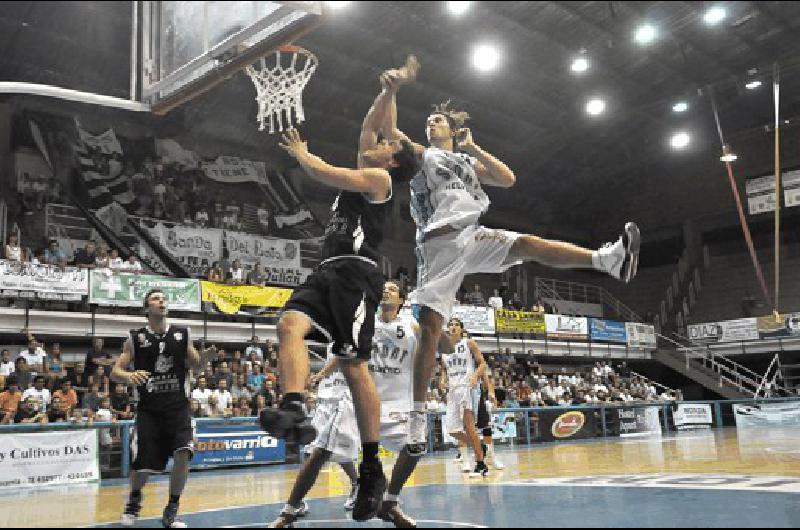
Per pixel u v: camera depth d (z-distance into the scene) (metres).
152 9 6.80
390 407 5.84
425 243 4.11
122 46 17.08
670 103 23.27
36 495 8.05
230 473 10.47
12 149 17.23
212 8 6.25
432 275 4.07
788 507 4.30
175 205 18.98
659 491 5.44
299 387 3.35
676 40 19.52
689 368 25.16
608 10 17.91
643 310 30.36
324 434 5.41
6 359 12.36
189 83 6.36
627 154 27.16
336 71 18.86
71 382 12.83
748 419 19.66
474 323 20.03
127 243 17.23
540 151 25.56
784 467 7.43
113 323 14.29
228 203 20.14
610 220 32.09
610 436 17.66
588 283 31.48
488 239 4.02
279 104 7.07
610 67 20.78
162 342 4.81
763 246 28.80
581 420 17.08
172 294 14.29
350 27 17.11
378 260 3.98
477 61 18.70
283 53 6.90
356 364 3.80
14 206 16.69
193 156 20.41
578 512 4.42
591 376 21.91
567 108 23.08
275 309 15.77
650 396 22.62
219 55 6.11
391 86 3.99
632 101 23.03
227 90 18.80
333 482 8.28
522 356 21.98
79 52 17.12
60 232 16.88
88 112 18.78
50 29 16.16
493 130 23.34
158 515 5.36
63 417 11.23
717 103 23.59
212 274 15.85
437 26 17.64
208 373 13.66
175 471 4.62
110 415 11.71
